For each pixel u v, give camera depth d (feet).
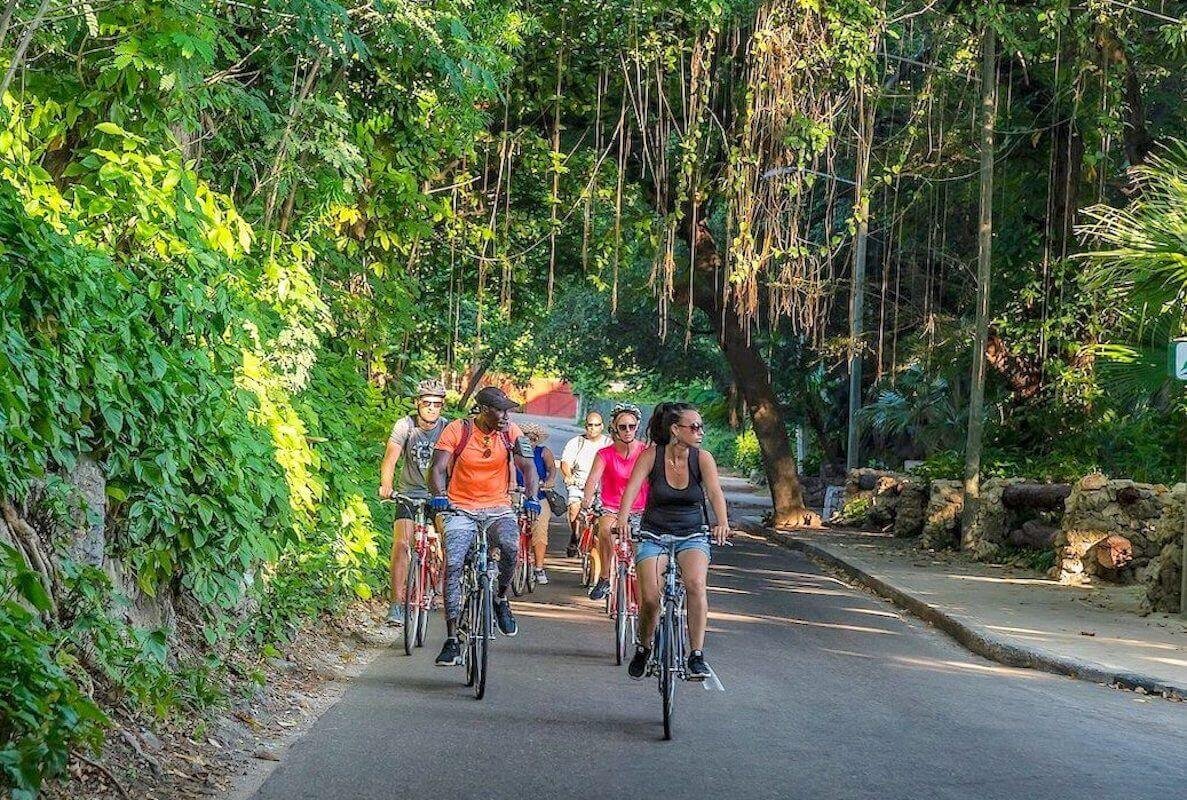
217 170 41.57
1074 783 24.62
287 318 37.04
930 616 49.26
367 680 32.37
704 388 190.08
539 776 23.59
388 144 51.49
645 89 76.64
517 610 46.75
